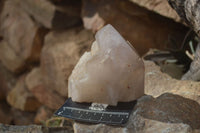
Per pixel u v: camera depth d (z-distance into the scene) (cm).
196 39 71
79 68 46
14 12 124
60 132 47
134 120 42
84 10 93
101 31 45
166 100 44
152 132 40
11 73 132
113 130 41
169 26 78
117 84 43
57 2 104
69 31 103
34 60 118
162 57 65
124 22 84
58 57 96
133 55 43
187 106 43
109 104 43
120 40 44
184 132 40
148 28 82
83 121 43
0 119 134
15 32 121
